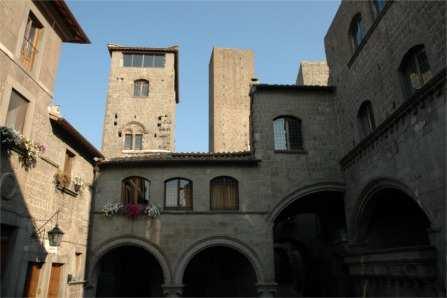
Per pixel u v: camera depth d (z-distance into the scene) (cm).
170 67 3256
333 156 1916
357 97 1719
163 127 3067
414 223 1530
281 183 1861
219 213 1802
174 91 3341
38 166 1312
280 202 1830
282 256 3978
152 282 2061
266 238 1770
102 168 1902
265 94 2017
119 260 2120
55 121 1434
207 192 1841
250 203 1823
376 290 1417
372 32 1548
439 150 1043
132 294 2086
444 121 1016
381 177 1404
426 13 1176
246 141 4247
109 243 1766
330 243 2255
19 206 1187
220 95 4378
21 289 1174
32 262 1288
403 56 1314
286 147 1950
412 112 1184
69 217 1567
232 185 1877
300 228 2894
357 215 1647
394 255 1256
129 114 3083
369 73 1591
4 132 1097
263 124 1959
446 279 989
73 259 1592
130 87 3164
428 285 1099
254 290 2141
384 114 1457
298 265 3234
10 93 1173
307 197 1962
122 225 1786
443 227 1020
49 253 1371
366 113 1684
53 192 1421
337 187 1844
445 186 1012
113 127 3030
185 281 2209
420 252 1105
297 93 2027
